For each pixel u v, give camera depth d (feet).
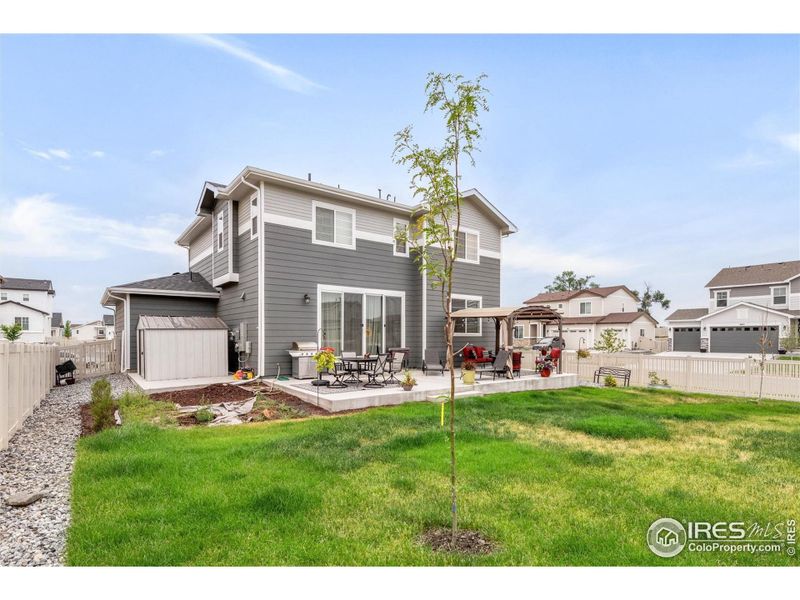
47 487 14.05
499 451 18.13
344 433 20.77
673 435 21.91
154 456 16.44
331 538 10.73
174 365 37.88
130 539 10.46
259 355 37.32
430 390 32.22
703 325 108.68
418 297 48.88
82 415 25.31
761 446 19.76
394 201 46.44
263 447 18.07
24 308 114.83
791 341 87.15
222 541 10.44
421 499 13.05
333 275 42.24
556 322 54.08
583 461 16.98
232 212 42.78
